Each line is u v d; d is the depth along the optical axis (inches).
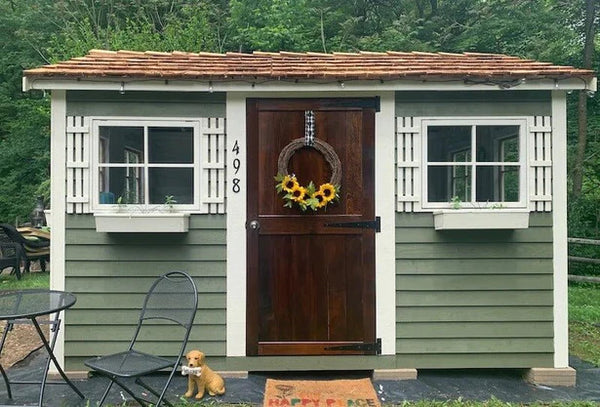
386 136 170.2
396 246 170.4
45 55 623.5
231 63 182.5
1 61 630.5
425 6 596.7
